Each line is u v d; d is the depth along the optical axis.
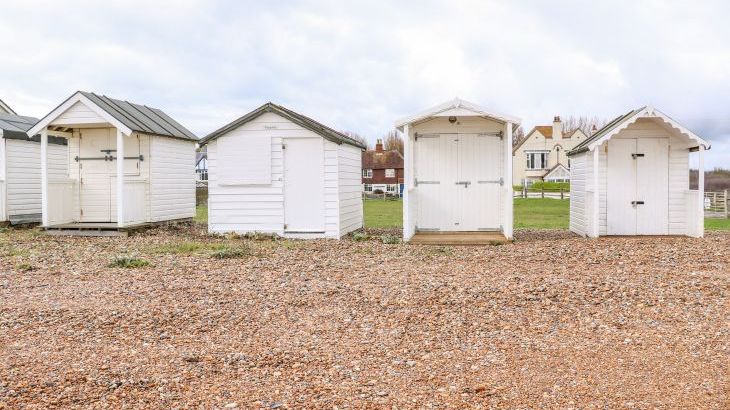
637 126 15.53
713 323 6.70
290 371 5.37
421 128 16.00
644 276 9.38
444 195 16.03
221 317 7.24
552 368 5.38
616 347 5.95
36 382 5.06
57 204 17.86
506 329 6.66
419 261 11.52
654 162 15.55
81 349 6.03
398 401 4.66
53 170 20.86
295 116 16.44
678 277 9.24
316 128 15.99
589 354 5.75
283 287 8.93
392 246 14.05
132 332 6.64
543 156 73.12
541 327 6.70
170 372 5.34
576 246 13.33
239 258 12.05
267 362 5.61
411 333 6.54
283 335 6.51
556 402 4.60
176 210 19.92
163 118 20.69
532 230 19.27
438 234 15.67
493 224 15.92
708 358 5.54
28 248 13.92
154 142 18.39
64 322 7.04
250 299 8.16
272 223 16.39
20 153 19.52
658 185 15.58
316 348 6.04
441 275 9.79
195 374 5.29
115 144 18.39
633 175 15.58
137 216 17.73
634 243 13.86
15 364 5.54
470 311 7.39
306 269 10.59
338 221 16.12
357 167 19.38
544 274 9.70
